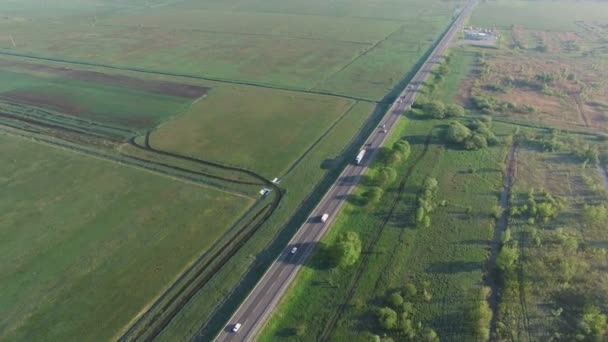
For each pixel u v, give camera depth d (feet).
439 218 350.43
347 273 299.99
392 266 304.71
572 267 291.79
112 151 465.47
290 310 275.59
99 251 325.83
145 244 332.19
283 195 386.93
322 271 301.84
